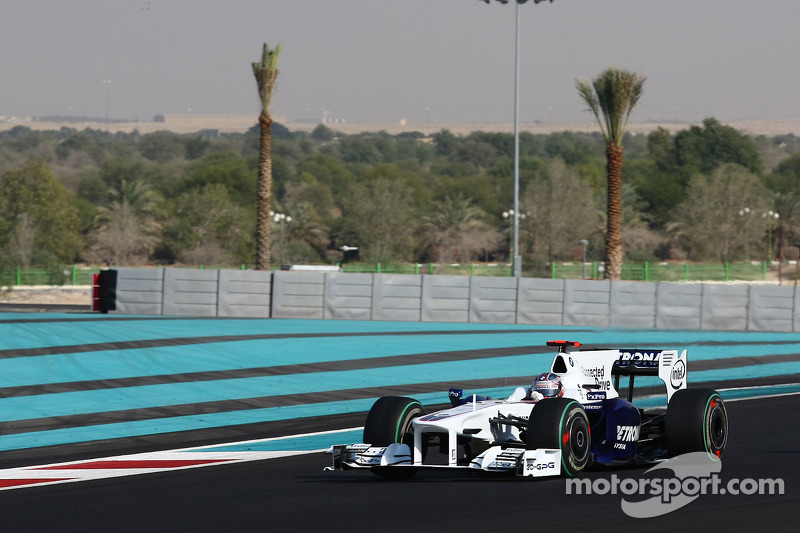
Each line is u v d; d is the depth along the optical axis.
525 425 37.47
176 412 65.25
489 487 36.97
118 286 137.88
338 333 112.06
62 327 110.31
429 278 141.25
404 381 79.94
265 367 85.38
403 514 32.62
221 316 138.50
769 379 85.75
